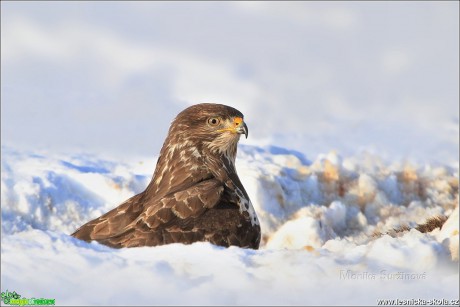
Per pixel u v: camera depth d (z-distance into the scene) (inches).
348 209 756.6
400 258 323.9
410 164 873.5
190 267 314.3
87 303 274.8
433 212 756.6
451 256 334.6
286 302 283.9
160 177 495.2
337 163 819.4
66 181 706.2
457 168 920.9
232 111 501.7
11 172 719.7
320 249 352.8
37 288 285.1
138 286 292.0
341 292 294.4
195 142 495.8
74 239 343.3
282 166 800.3
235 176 503.8
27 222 658.2
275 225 712.4
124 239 432.1
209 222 448.5
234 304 280.5
